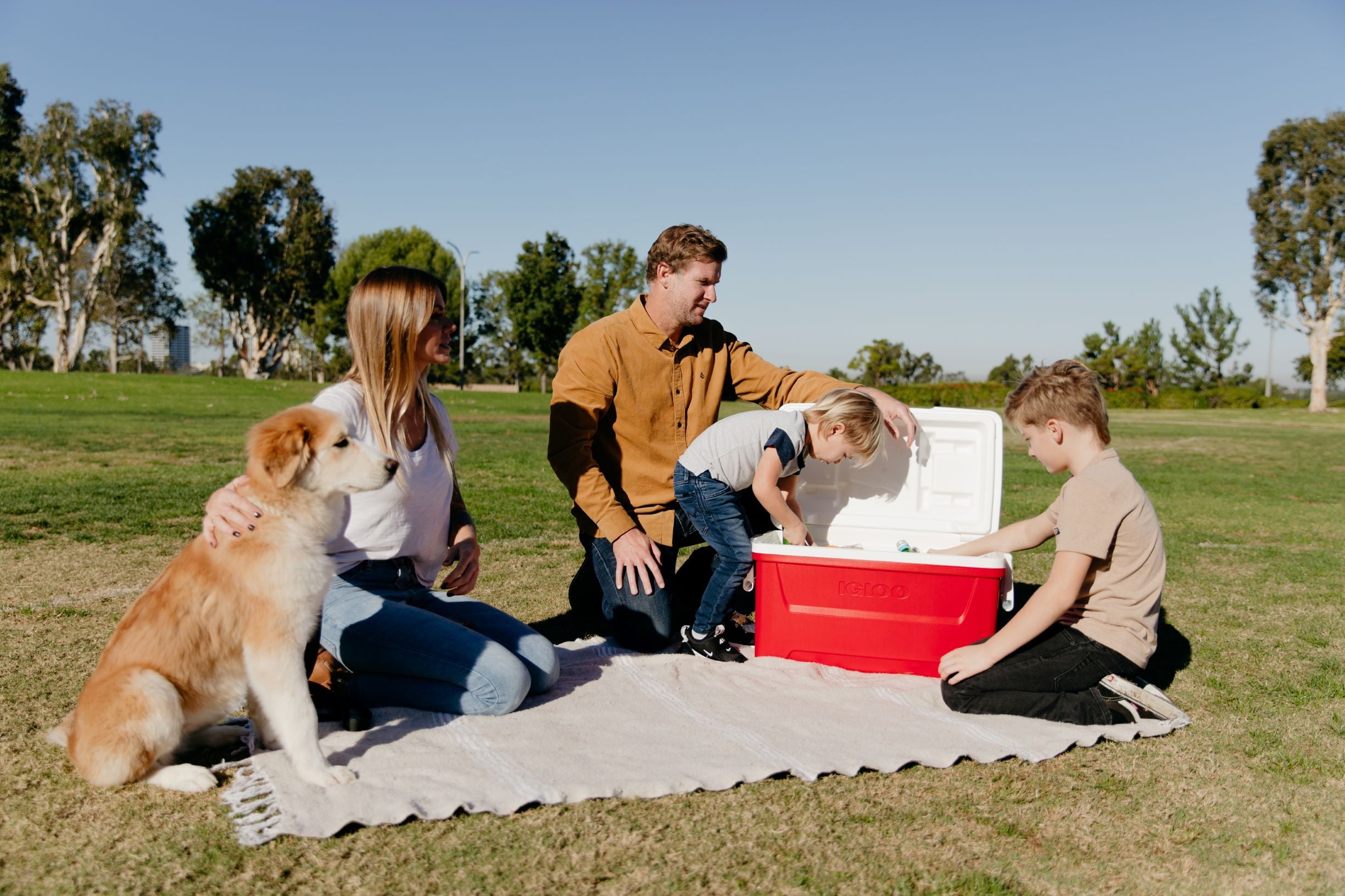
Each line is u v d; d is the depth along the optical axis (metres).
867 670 3.97
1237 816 2.67
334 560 3.44
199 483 9.44
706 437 4.16
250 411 24.50
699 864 2.32
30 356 68.31
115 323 59.78
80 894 2.11
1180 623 4.92
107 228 51.16
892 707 3.50
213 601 2.71
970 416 4.65
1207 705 3.64
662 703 3.49
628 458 4.43
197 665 2.72
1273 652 4.39
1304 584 5.93
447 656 3.27
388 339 3.30
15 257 51.53
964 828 2.55
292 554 2.71
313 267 60.25
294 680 2.70
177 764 2.90
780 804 2.67
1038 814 2.65
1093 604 3.44
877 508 4.84
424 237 77.50
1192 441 20.55
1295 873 2.36
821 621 3.99
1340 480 12.70
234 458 12.02
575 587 4.72
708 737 3.14
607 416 4.42
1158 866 2.38
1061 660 3.38
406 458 3.43
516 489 10.11
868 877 2.28
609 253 61.16
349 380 3.45
